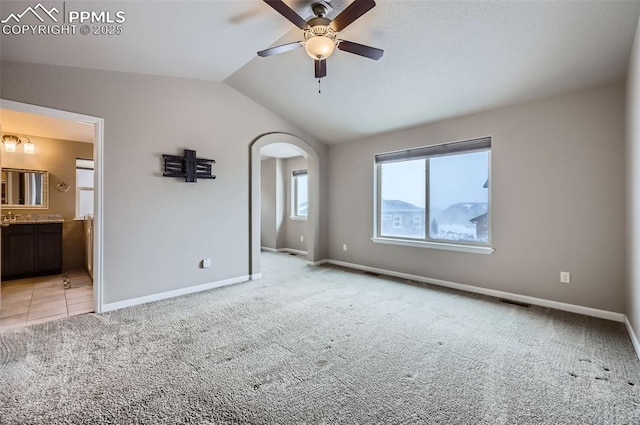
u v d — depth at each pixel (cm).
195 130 375
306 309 313
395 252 459
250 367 202
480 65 283
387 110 396
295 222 711
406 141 440
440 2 225
